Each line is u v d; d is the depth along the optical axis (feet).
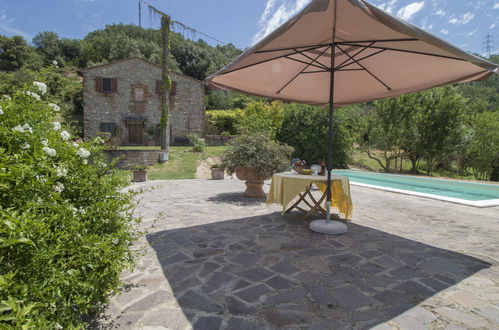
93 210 6.31
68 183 6.35
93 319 6.14
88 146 7.30
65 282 4.43
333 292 7.44
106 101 67.31
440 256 10.04
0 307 3.15
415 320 6.24
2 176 4.49
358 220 15.15
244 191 23.66
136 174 30.68
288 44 10.42
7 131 5.35
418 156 58.65
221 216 15.60
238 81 14.16
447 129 52.85
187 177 35.65
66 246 5.18
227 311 6.54
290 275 8.42
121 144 68.69
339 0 8.04
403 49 10.48
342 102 17.87
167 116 45.03
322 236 12.19
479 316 6.41
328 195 13.12
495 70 8.52
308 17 8.75
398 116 54.08
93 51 161.58
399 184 38.55
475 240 11.87
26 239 3.78
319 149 53.93
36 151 5.58
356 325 6.06
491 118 64.34
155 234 12.30
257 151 20.72
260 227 13.50
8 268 4.06
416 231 13.14
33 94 6.94
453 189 34.01
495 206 18.94
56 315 4.48
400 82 14.08
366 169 64.23
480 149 64.54
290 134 55.11
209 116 85.61
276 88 15.97
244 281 8.02
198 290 7.49
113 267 5.79
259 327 5.95
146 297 7.11
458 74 11.75
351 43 11.10
